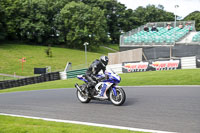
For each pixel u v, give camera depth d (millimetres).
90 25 64125
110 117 4934
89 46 64438
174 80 11328
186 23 30328
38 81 21938
